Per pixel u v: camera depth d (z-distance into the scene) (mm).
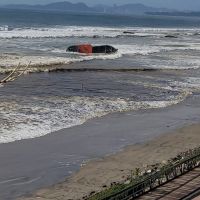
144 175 26844
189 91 62250
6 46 98750
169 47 121375
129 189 22750
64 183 27734
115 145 36125
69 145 35500
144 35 165500
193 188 24609
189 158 27812
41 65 73188
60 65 75625
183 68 82875
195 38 167750
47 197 25500
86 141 36781
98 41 128375
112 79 66688
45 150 33969
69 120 42781
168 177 25984
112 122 43469
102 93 56250
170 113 49031
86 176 28891
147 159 32531
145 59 92438
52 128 39750
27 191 26531
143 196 23391
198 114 49438
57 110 45969
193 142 37625
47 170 30031
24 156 32438
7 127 38656
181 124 44500
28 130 38469
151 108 50781
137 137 38812
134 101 53406
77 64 78562
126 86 62062
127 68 76875
